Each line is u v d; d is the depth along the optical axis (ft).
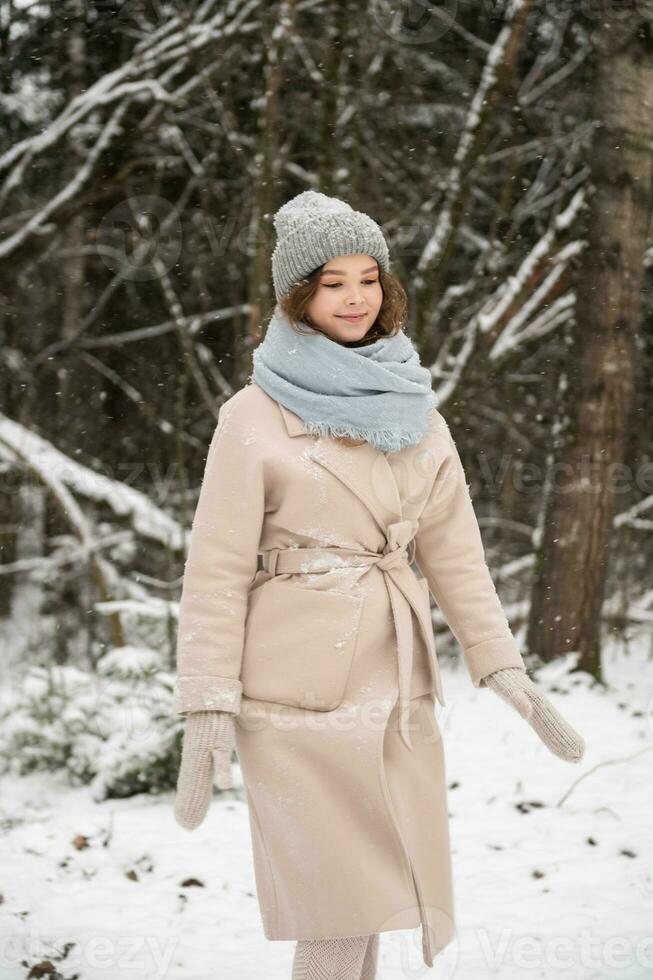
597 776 14.62
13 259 25.13
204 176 29.55
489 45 29.94
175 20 24.81
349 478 7.15
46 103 32.19
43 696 15.46
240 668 7.05
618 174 21.03
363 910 6.75
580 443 21.59
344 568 7.19
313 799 6.90
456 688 20.92
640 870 10.94
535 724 7.26
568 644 21.39
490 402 32.48
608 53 20.89
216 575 7.05
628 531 27.27
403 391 7.27
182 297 34.12
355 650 7.07
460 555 7.73
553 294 24.02
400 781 7.13
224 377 33.94
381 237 7.57
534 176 32.81
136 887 10.81
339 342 7.54
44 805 13.93
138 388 35.04
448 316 32.50
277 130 27.48
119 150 25.09
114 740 14.53
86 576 30.12
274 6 23.80
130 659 15.25
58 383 35.04
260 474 7.13
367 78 28.73
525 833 12.39
